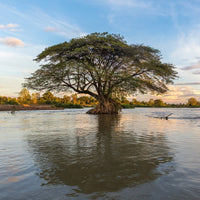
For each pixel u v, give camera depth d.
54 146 6.51
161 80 33.03
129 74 30.52
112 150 5.93
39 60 32.34
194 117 24.23
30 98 92.19
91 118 21.77
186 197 2.88
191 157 5.06
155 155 5.29
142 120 18.92
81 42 29.22
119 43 29.36
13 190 3.15
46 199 2.86
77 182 3.46
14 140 7.64
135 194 2.98
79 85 32.47
